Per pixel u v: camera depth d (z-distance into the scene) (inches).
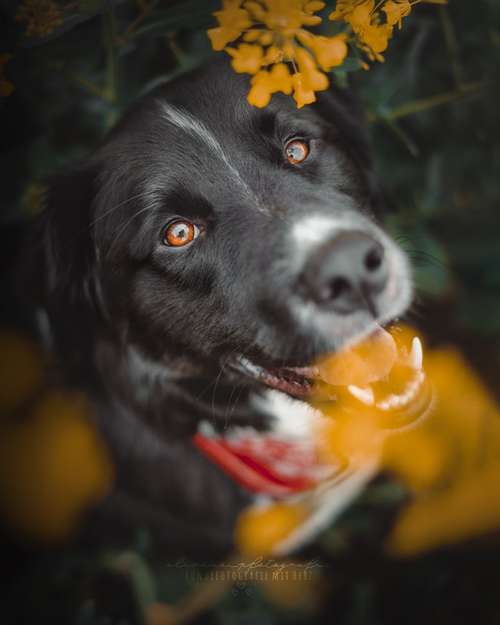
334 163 23.8
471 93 26.8
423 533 30.1
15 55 23.8
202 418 26.8
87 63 25.8
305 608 29.6
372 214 25.0
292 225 22.0
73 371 27.1
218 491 29.5
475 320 30.1
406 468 29.8
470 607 29.5
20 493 30.5
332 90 25.2
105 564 28.8
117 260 24.2
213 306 23.4
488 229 30.2
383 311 22.6
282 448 27.4
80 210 24.7
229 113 23.1
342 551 30.5
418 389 23.8
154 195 23.2
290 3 20.1
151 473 29.1
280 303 22.1
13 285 28.0
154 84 25.6
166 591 29.1
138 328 24.9
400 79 27.0
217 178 22.8
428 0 21.3
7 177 27.8
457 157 29.4
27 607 29.3
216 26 22.7
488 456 29.9
